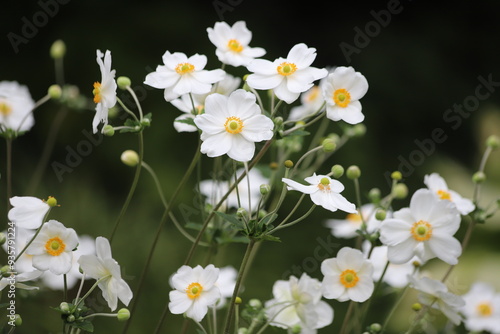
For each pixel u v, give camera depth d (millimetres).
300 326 1634
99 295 1777
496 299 1853
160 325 1612
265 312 1637
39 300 1894
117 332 2039
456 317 1596
